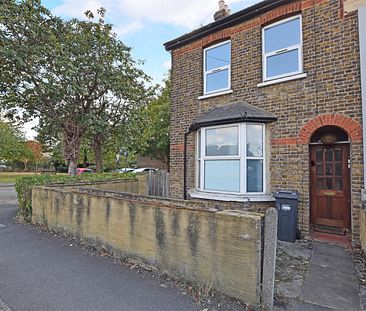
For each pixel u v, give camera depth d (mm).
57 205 6805
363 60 5840
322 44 6520
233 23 8234
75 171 14305
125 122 16141
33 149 37062
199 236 3756
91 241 5656
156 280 4055
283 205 6312
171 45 9906
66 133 14211
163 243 4223
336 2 6375
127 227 4852
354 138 5973
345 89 6133
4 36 10477
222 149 7652
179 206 4070
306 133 6621
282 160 6965
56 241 6102
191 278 3820
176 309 3250
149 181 13008
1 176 32969
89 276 4230
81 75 13086
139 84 16297
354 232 5855
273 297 3377
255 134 7258
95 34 13422
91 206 5707
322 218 6754
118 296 3588
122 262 4805
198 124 7945
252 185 7230
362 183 5832
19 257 5105
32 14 10836
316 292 3688
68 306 3361
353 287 3854
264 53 7629
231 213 3520
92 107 14883
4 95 12203
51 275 4281
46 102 12719
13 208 10867
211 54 9000
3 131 26750
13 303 3447
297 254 5270
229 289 3430
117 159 28156
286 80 6996
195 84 9211
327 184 6723
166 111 22125
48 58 11609
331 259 4992
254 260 3217
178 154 9594
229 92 8203
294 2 7020
